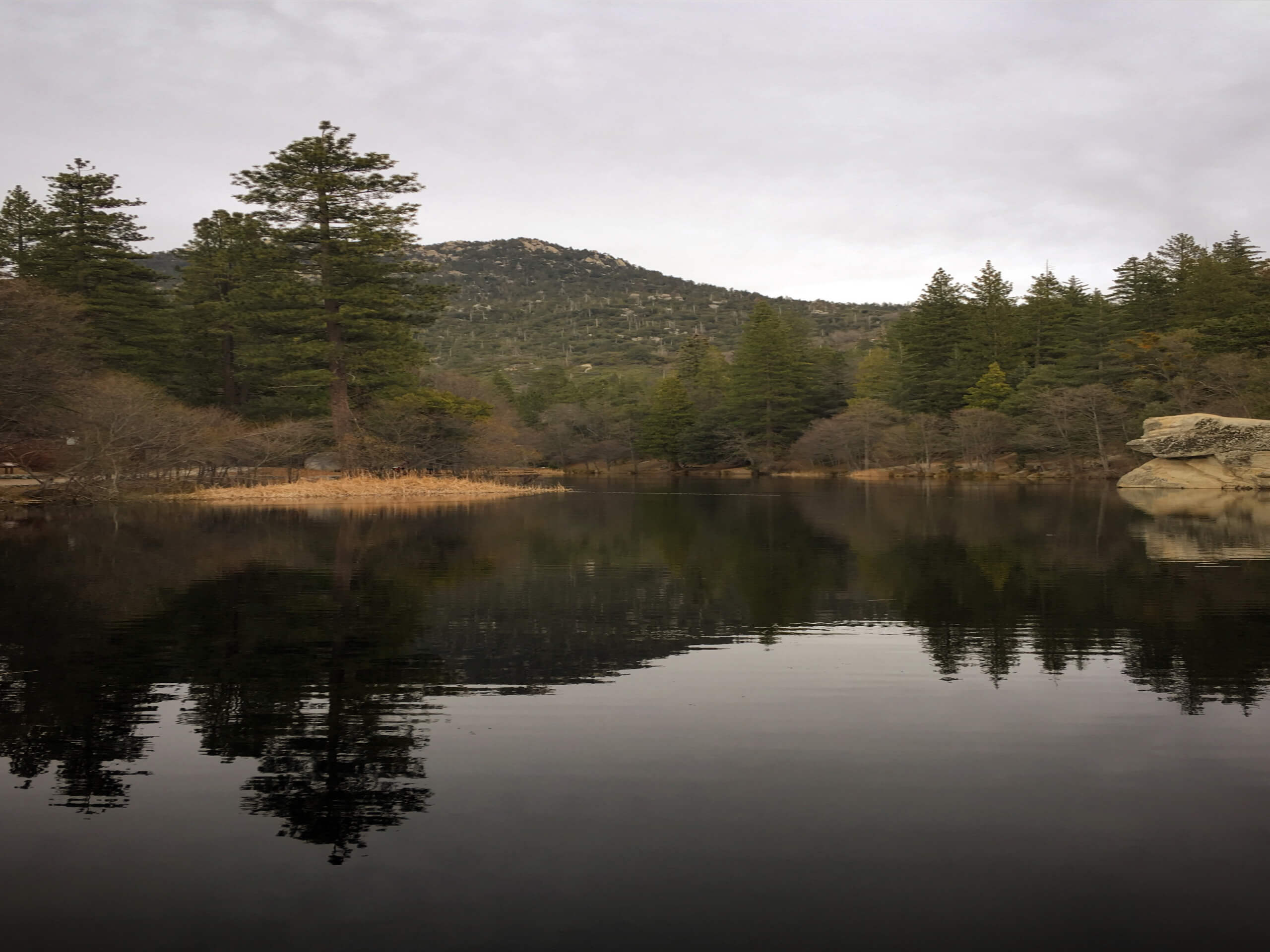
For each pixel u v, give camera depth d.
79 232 44.59
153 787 5.09
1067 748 5.78
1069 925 3.71
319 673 7.65
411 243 40.81
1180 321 63.41
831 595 12.11
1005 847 4.38
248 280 42.62
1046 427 62.78
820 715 6.51
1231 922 3.74
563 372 121.69
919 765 5.46
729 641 9.07
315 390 45.72
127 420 30.58
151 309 48.19
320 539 18.92
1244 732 6.10
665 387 94.06
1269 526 23.27
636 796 4.99
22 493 29.77
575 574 14.08
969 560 16.03
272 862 4.23
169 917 3.76
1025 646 8.84
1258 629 9.62
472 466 51.06
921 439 70.56
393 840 4.45
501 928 3.67
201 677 7.48
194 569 14.11
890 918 3.75
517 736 6.01
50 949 3.53
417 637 9.19
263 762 5.51
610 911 3.80
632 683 7.41
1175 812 4.78
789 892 3.95
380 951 3.51
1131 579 13.45
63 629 9.40
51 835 4.49
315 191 38.66
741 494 44.91
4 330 27.58
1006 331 78.69
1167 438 44.78
